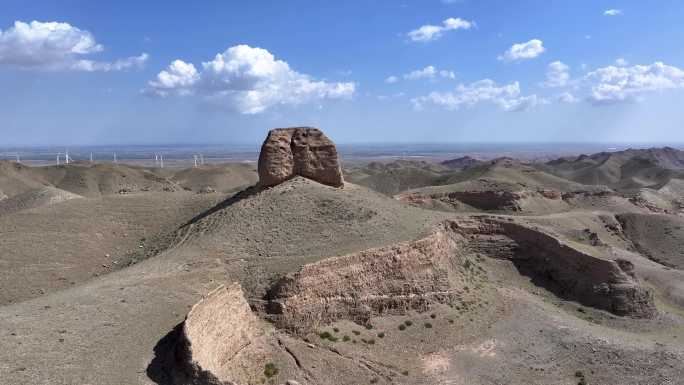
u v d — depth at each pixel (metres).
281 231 52.97
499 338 50.31
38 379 27.42
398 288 50.31
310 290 44.69
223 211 59.28
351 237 52.56
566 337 50.81
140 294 39.75
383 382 41.38
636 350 48.34
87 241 60.47
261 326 41.78
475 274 62.91
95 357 30.81
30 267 52.72
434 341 47.94
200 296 41.19
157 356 32.53
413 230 57.41
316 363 40.88
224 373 34.44
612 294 61.75
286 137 64.25
